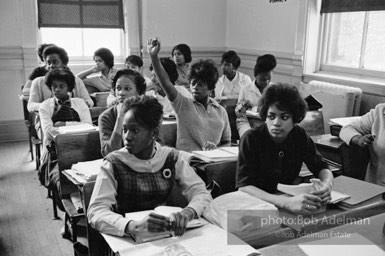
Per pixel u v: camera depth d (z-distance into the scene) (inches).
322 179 64.3
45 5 189.6
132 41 209.3
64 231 98.7
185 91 133.0
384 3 138.7
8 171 149.5
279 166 65.1
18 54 186.1
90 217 48.2
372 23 151.4
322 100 153.4
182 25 219.0
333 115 149.3
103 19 202.8
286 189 57.7
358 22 157.3
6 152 173.8
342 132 91.1
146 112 52.3
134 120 52.1
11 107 190.7
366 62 156.3
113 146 81.2
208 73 92.5
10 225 107.0
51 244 97.0
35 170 150.8
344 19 163.3
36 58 189.3
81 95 144.2
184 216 45.3
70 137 85.7
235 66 175.6
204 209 51.2
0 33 181.2
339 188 60.6
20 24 183.8
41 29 195.5
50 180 91.3
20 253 92.7
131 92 91.4
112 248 42.5
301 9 169.6
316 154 69.0
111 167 52.4
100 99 151.9
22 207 118.6
